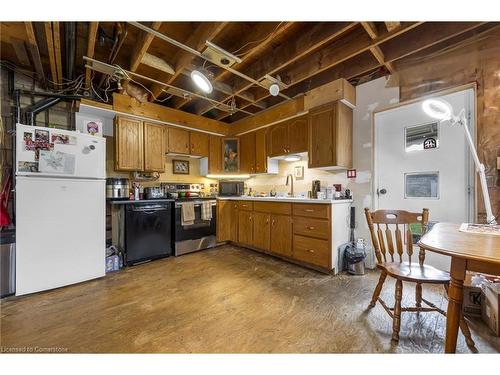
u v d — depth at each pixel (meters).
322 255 2.50
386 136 2.61
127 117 3.19
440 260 2.30
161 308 1.81
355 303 1.86
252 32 2.10
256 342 1.38
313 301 1.90
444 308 1.75
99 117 3.18
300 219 2.74
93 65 2.27
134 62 2.27
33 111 2.56
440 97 2.24
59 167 2.20
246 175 4.27
